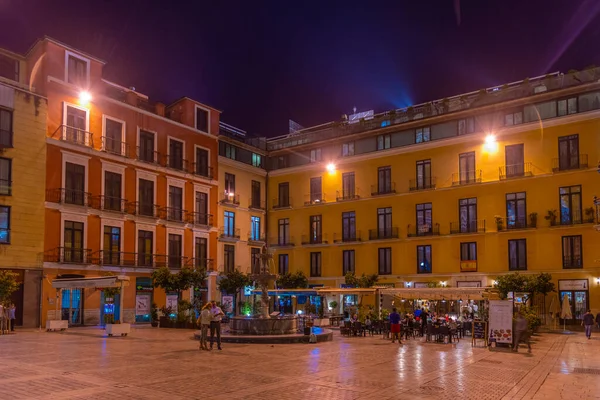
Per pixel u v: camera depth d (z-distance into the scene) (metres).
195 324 29.89
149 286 37.31
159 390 10.50
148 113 39.19
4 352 16.98
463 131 40.75
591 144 35.12
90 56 35.38
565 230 35.75
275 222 50.12
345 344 21.52
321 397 10.18
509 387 11.91
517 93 39.00
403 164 43.28
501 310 20.62
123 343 20.47
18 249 30.20
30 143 31.47
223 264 44.44
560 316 35.00
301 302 45.88
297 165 49.62
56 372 12.63
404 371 13.90
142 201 38.28
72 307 32.53
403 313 30.22
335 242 46.03
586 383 12.68
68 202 33.16
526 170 37.53
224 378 12.06
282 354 17.20
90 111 35.16
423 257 41.62
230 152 47.03
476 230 39.16
